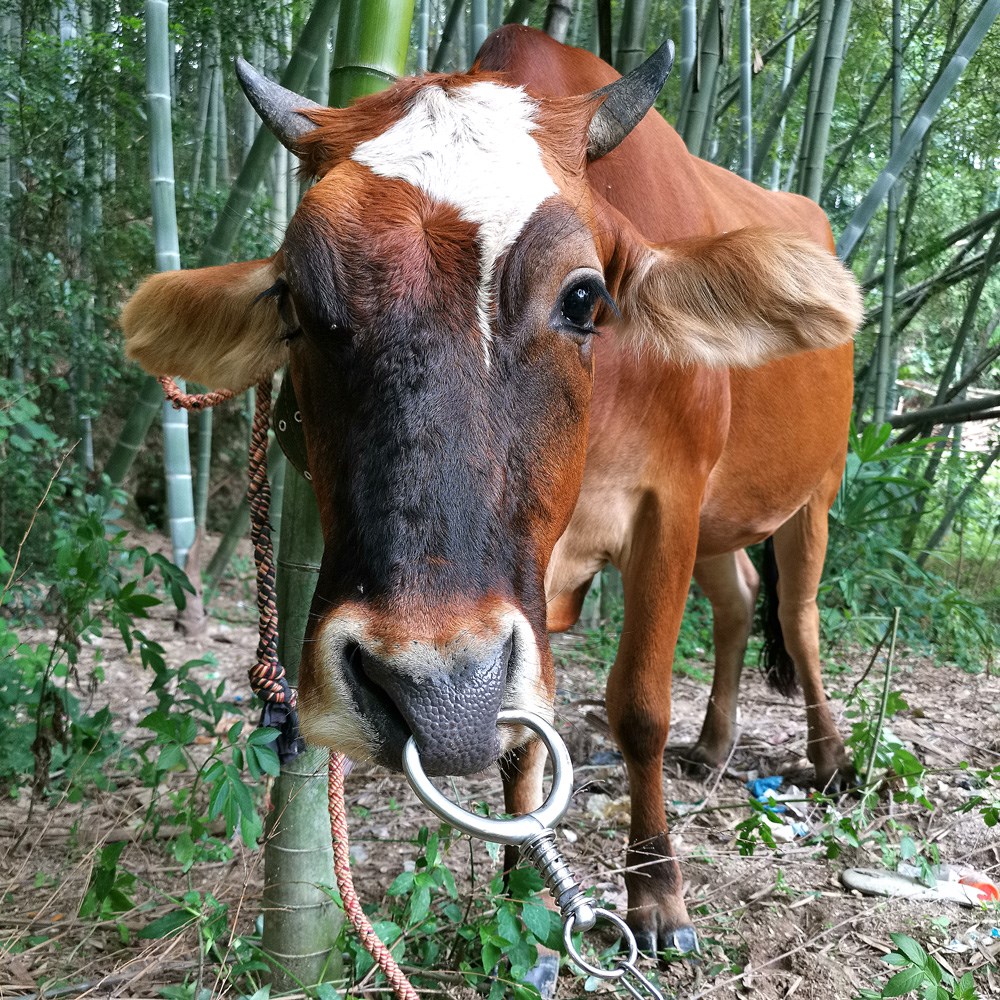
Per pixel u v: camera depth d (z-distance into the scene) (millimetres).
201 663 1119
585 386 709
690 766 1587
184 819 968
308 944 839
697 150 1782
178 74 2645
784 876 1173
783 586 1609
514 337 635
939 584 2705
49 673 1163
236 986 856
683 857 1095
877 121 3666
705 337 888
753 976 960
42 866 1101
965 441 4480
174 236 1755
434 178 653
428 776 579
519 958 771
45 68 2291
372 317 613
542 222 651
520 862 913
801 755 1638
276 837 838
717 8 1621
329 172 675
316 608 633
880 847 1229
